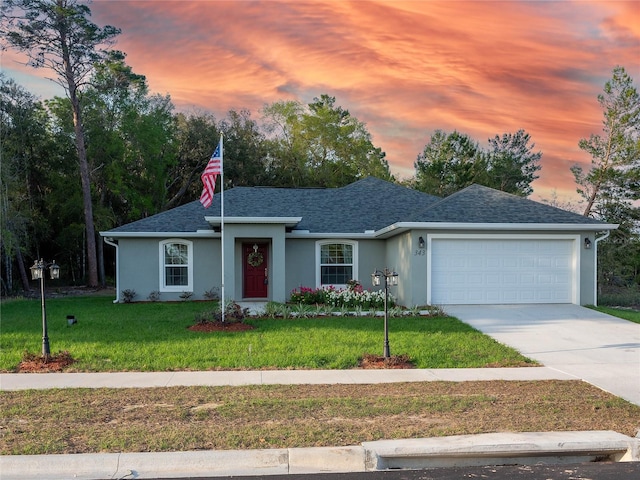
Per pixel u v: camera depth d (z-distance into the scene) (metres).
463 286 17.97
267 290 21.84
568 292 18.28
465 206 18.77
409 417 7.05
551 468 5.77
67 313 17.55
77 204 36.41
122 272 21.39
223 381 9.06
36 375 9.49
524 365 10.43
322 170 47.47
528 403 7.73
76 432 6.45
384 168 51.31
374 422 6.83
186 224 21.89
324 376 9.45
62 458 5.64
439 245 17.92
